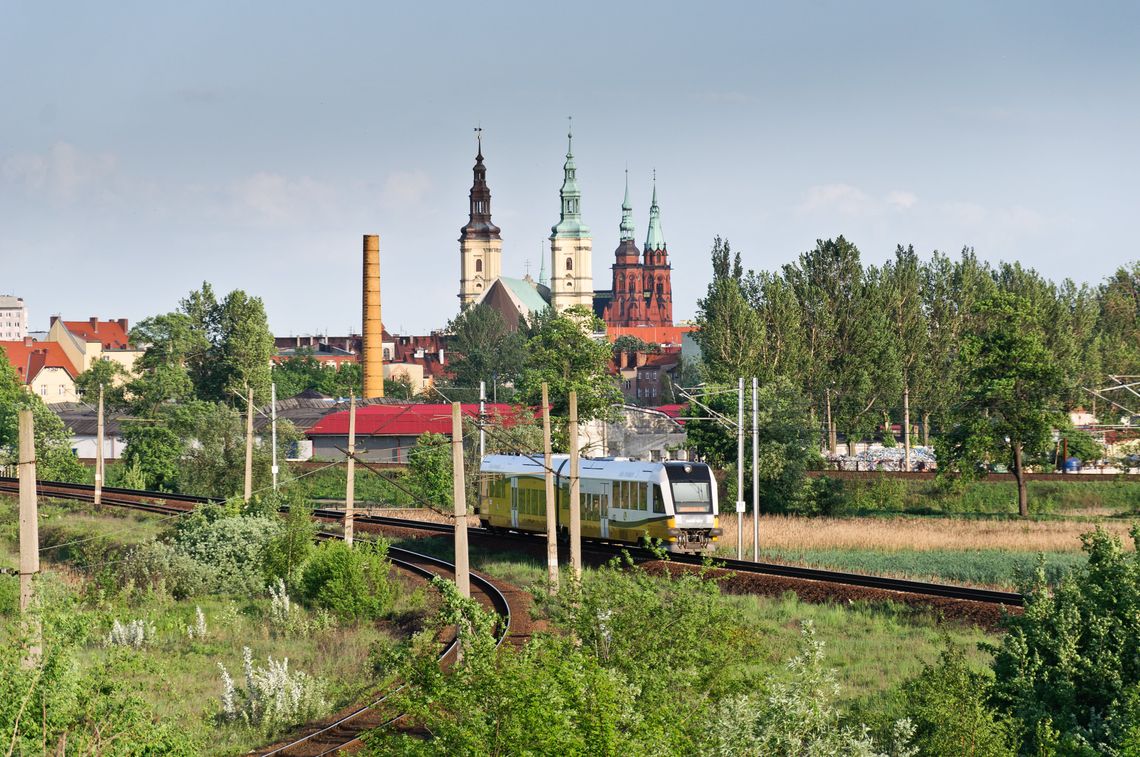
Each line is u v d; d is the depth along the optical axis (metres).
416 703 18.50
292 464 102.69
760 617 40.56
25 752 19.38
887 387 108.12
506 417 88.50
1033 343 77.00
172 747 21.27
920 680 25.88
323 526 69.75
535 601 26.84
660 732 18.62
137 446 100.56
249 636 41.81
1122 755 22.05
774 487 76.31
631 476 54.72
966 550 58.69
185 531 55.91
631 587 25.20
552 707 17.66
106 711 20.69
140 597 49.12
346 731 27.20
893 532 63.97
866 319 108.38
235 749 26.86
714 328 106.88
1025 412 75.88
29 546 24.72
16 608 44.59
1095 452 91.19
